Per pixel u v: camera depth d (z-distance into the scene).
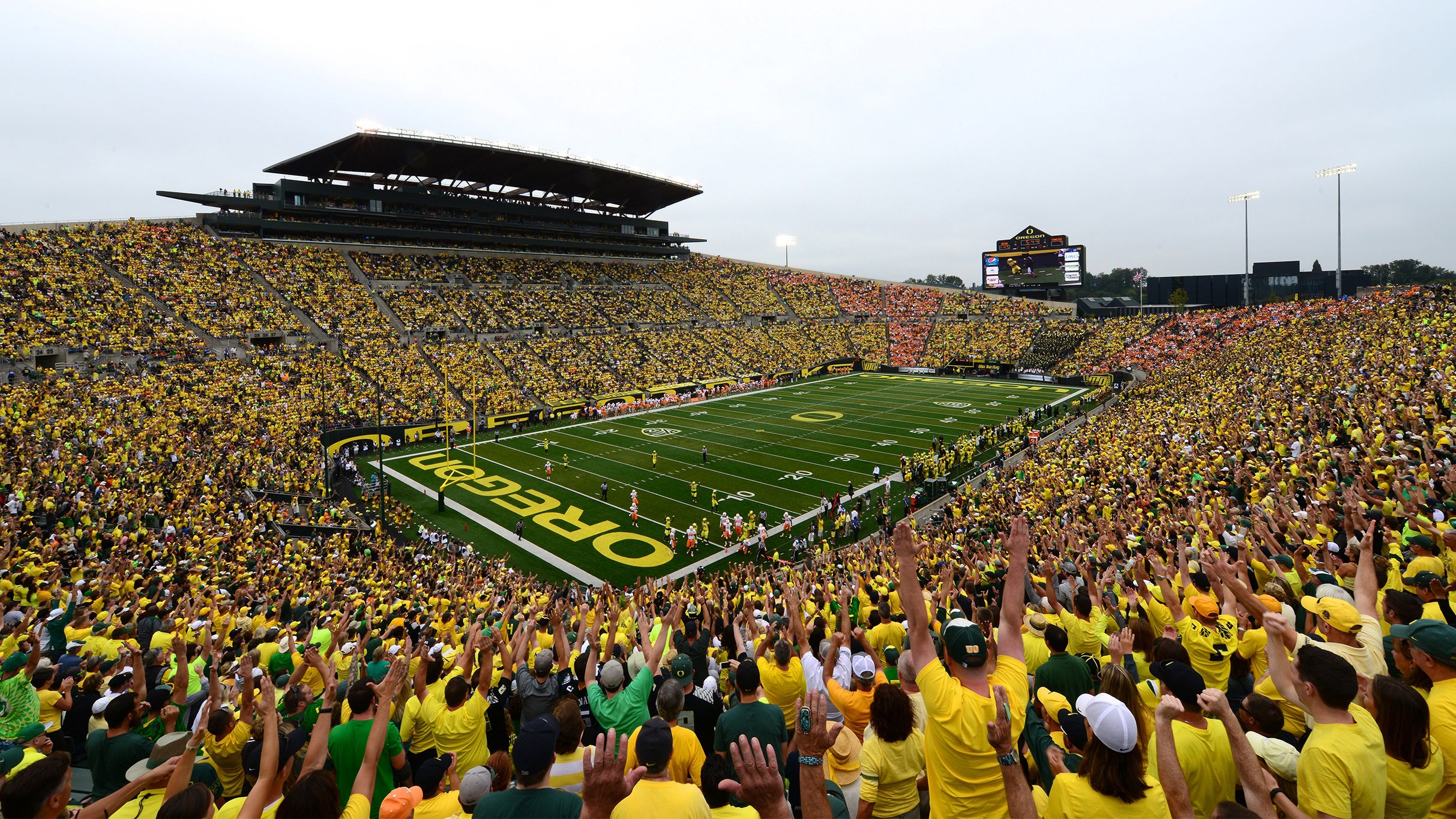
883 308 99.69
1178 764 3.31
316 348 50.44
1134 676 6.43
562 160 72.50
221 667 9.14
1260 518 10.24
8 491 20.44
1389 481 11.56
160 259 50.78
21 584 12.98
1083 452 32.62
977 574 13.09
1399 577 7.09
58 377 35.50
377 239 69.75
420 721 6.21
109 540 18.50
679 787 3.29
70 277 43.91
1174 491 18.64
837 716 6.12
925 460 37.53
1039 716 4.95
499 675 8.55
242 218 62.00
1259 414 25.55
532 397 54.81
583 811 3.10
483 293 68.88
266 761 4.12
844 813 3.94
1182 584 8.14
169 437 31.16
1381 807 3.40
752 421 53.31
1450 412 17.09
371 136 60.84
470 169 73.00
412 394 48.72
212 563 18.62
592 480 37.09
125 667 8.06
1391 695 3.60
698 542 28.47
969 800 3.49
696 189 86.62
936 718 3.60
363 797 4.16
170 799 3.40
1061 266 88.44
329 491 33.97
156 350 42.09
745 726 4.72
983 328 88.38
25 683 6.64
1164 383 52.41
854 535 28.97
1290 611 5.53
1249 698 4.33
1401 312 39.44
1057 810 3.42
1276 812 3.70
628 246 91.94
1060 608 8.45
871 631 8.73
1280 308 63.91
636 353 68.81
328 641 10.31
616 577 25.17
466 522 30.83
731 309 89.38
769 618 11.16
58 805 3.81
